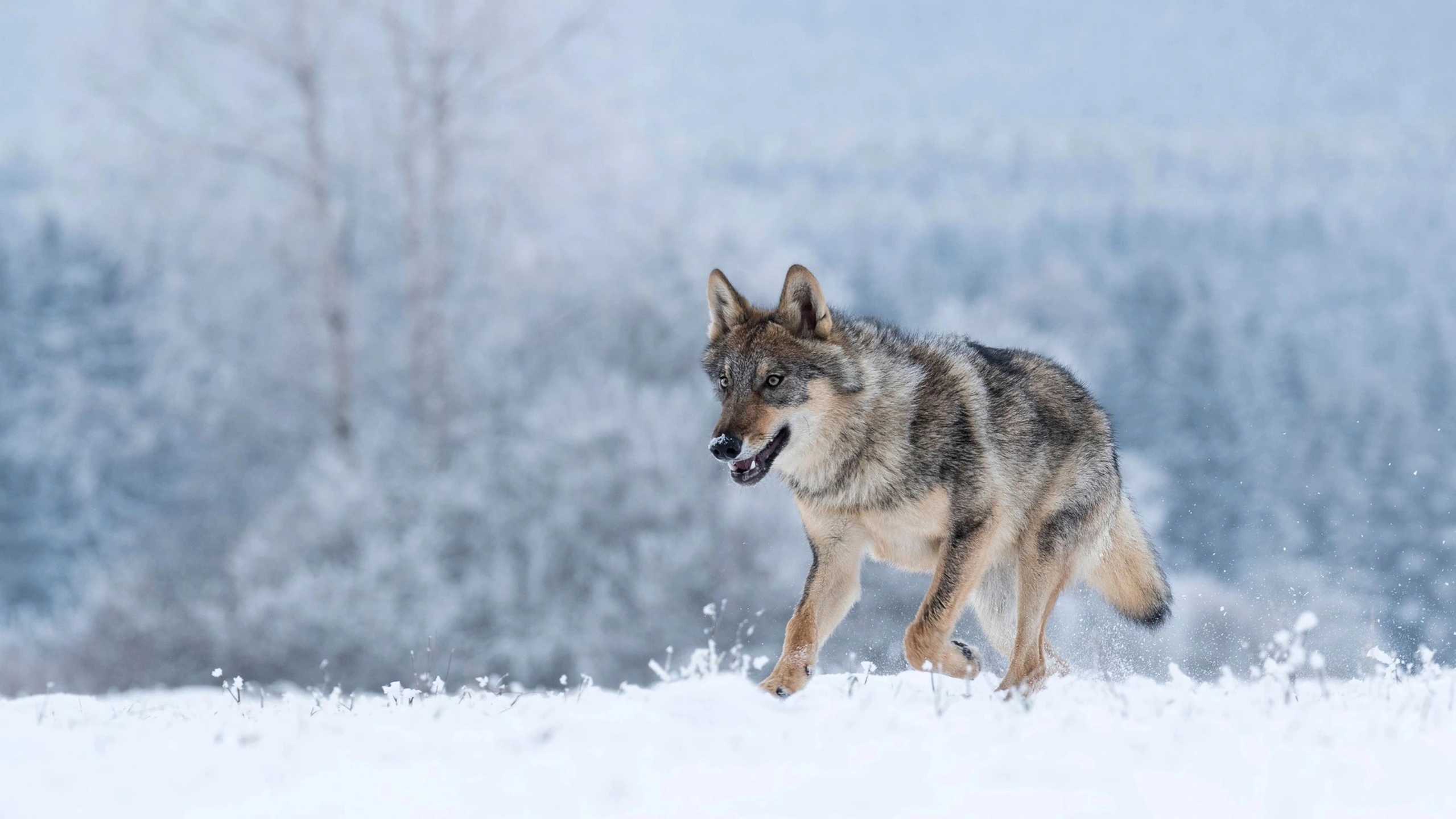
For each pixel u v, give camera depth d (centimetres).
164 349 8306
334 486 6825
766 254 9488
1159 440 15362
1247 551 11831
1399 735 1297
